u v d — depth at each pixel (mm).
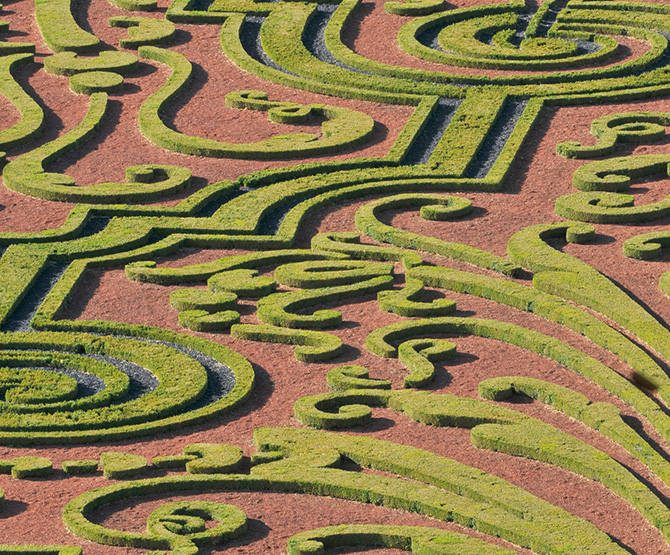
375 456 38938
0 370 45125
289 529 35812
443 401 42312
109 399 43031
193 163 65312
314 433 40719
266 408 43188
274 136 68188
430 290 52000
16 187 61969
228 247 56125
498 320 48844
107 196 60469
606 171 61750
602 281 50656
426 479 37781
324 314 48844
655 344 45750
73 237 56688
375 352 46594
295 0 87438
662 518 35188
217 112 71750
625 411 41844
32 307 50375
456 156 64625
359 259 54781
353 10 85938
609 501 36750
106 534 34750
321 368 45781
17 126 68875
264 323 48875
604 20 83000
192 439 41219
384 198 60469
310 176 63250
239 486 38000
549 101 71312
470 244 55906
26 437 40812
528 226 57031
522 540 34500
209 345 46938
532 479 38031
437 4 85312
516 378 43594
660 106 70375
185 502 36438
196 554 33781
